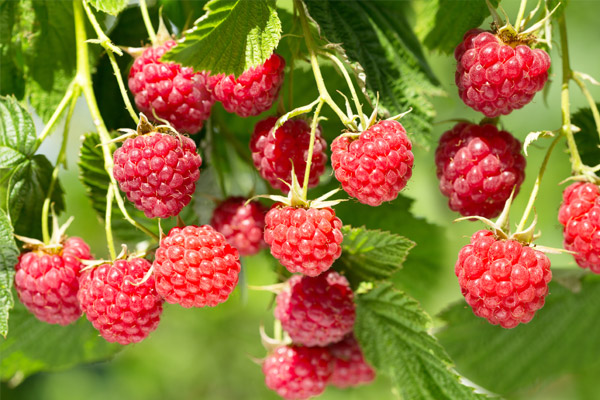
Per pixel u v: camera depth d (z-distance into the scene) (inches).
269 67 15.7
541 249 15.3
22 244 16.7
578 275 18.6
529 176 28.0
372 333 17.5
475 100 15.5
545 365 20.8
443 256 18.7
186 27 16.7
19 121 16.5
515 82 15.3
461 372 20.4
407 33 17.8
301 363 17.4
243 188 19.0
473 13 16.8
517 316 15.2
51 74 17.6
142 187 15.4
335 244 15.2
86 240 29.3
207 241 15.4
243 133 18.7
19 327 18.8
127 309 15.5
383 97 16.9
